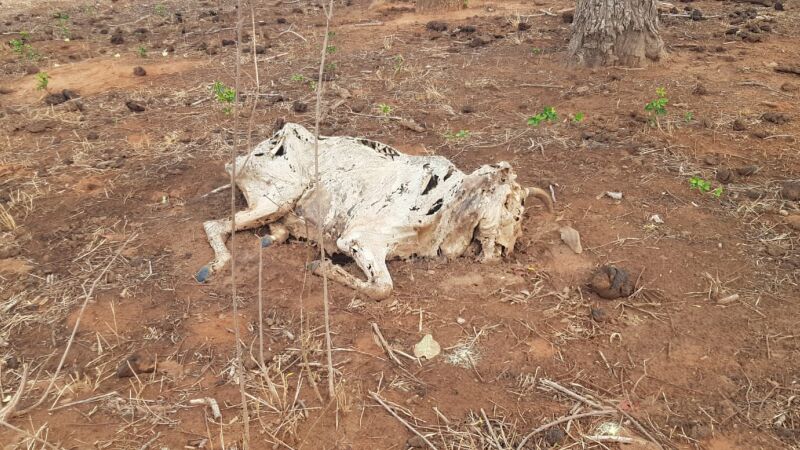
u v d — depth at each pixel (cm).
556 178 620
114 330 445
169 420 373
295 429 357
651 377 393
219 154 707
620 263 492
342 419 370
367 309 455
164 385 399
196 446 355
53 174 682
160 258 525
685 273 477
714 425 360
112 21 1359
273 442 355
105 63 1053
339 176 523
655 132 702
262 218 531
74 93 902
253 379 399
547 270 491
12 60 1089
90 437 363
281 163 533
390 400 382
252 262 509
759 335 419
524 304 457
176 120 809
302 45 1097
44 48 1156
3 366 418
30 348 434
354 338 431
